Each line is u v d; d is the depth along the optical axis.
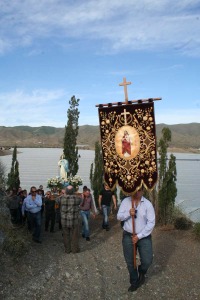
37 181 58.41
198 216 23.72
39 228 10.71
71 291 7.07
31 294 6.73
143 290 7.16
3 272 7.38
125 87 7.38
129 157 7.32
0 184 12.90
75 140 19.34
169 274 8.08
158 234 12.05
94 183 16.72
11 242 8.63
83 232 11.83
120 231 12.77
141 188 7.16
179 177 74.00
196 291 7.14
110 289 7.24
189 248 10.32
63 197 9.72
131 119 7.31
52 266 8.44
